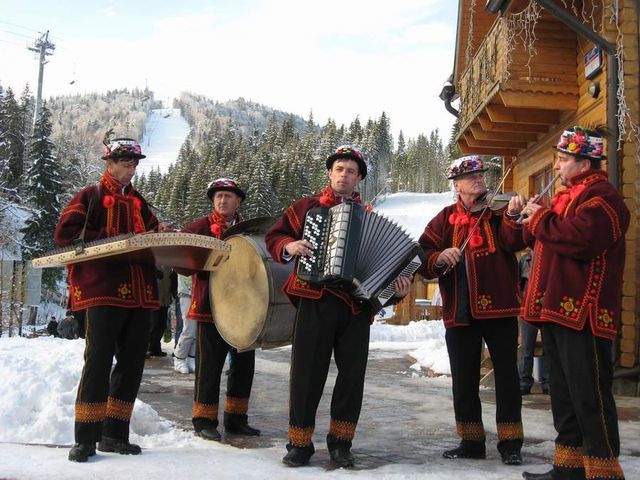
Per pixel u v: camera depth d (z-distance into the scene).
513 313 4.61
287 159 95.94
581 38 9.85
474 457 4.73
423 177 143.88
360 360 4.55
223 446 5.03
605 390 3.75
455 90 15.16
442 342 11.68
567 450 3.89
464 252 4.76
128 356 4.61
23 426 5.27
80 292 4.48
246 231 5.45
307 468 4.29
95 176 68.00
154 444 5.07
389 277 4.37
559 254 3.85
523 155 12.85
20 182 58.75
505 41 10.06
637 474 4.30
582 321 3.71
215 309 5.36
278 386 8.27
